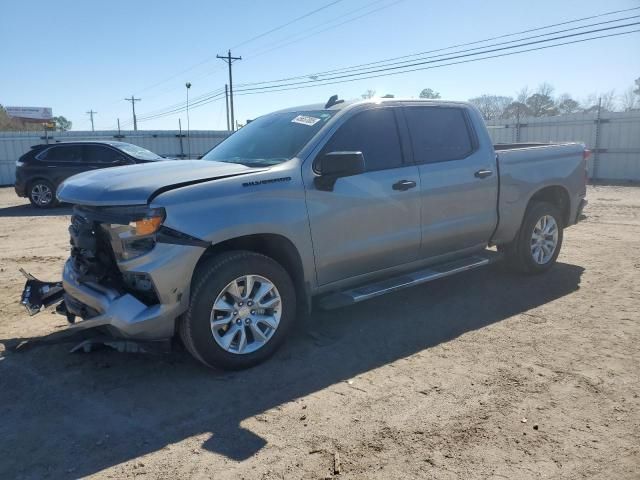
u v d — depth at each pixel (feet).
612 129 64.13
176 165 14.69
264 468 9.71
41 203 49.65
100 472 9.76
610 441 10.21
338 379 13.11
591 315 16.96
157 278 12.20
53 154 49.37
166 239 12.23
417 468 9.56
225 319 13.25
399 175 16.19
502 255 20.11
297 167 14.34
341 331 16.14
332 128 15.23
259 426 11.12
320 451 10.17
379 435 10.63
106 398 12.50
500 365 13.57
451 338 15.42
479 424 10.91
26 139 83.66
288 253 14.25
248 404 12.05
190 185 12.82
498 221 19.16
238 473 9.59
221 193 12.99
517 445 10.17
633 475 9.25
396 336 15.66
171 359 14.44
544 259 21.40
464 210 17.99
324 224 14.65
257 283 13.78
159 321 12.48
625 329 15.72
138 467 9.87
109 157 48.65
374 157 15.92
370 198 15.47
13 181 83.82
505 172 19.16
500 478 9.22
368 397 12.16
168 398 12.42
